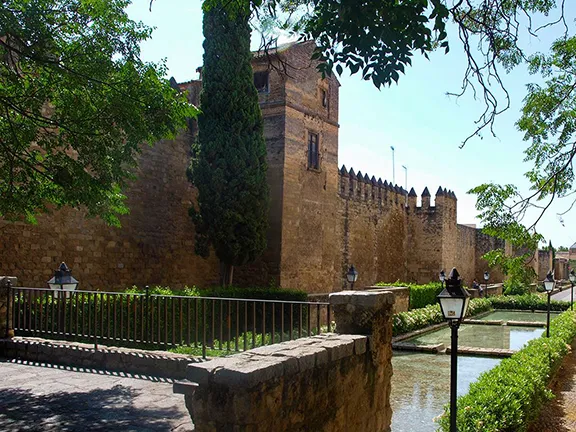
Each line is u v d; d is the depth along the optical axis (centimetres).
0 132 934
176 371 801
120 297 913
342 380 583
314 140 2447
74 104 919
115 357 856
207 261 2261
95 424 604
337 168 2611
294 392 477
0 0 782
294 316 1592
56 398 701
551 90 921
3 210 946
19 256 1517
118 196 1133
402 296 2191
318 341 598
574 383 1273
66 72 879
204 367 420
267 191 2008
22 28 815
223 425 409
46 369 860
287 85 2255
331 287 2522
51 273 1608
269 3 692
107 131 938
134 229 1919
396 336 1861
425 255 3928
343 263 3088
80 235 1711
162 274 2033
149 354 834
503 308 3338
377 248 3494
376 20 540
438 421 805
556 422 927
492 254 932
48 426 597
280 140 2241
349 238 3159
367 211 3381
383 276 3569
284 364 459
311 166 2414
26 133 916
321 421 530
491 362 1454
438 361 1465
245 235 1925
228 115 1914
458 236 4525
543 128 917
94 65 894
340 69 596
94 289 1747
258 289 1889
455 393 640
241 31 1936
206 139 1909
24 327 1020
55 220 1630
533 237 885
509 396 795
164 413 641
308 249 2364
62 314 1061
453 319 641
